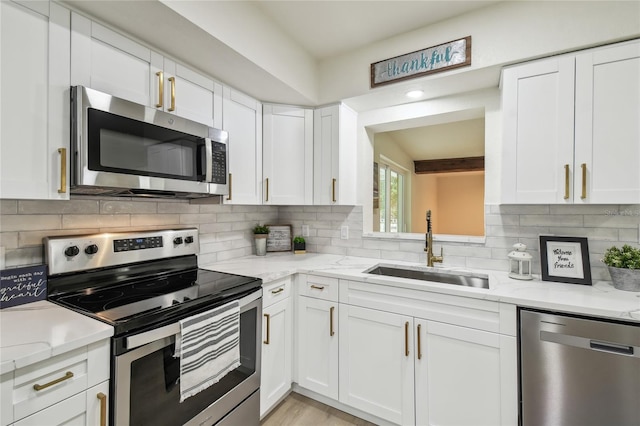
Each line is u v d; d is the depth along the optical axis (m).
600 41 1.43
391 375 1.67
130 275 1.58
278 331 1.86
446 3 1.64
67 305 1.20
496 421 1.41
